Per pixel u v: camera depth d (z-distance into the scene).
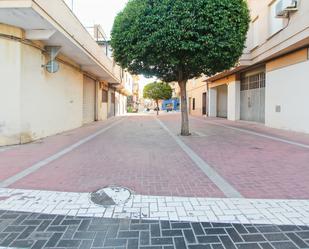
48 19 8.14
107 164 6.24
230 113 20.84
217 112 26.53
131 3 9.62
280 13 11.27
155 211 3.73
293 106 12.33
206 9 8.69
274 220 3.47
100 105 22.08
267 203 4.00
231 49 9.41
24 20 8.05
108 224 3.38
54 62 10.45
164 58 9.53
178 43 8.83
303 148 8.17
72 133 12.23
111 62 20.08
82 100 16.25
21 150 7.90
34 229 3.25
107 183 4.88
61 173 5.50
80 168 5.88
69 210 3.77
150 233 3.16
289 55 12.55
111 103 28.38
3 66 8.49
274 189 4.60
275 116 13.95
